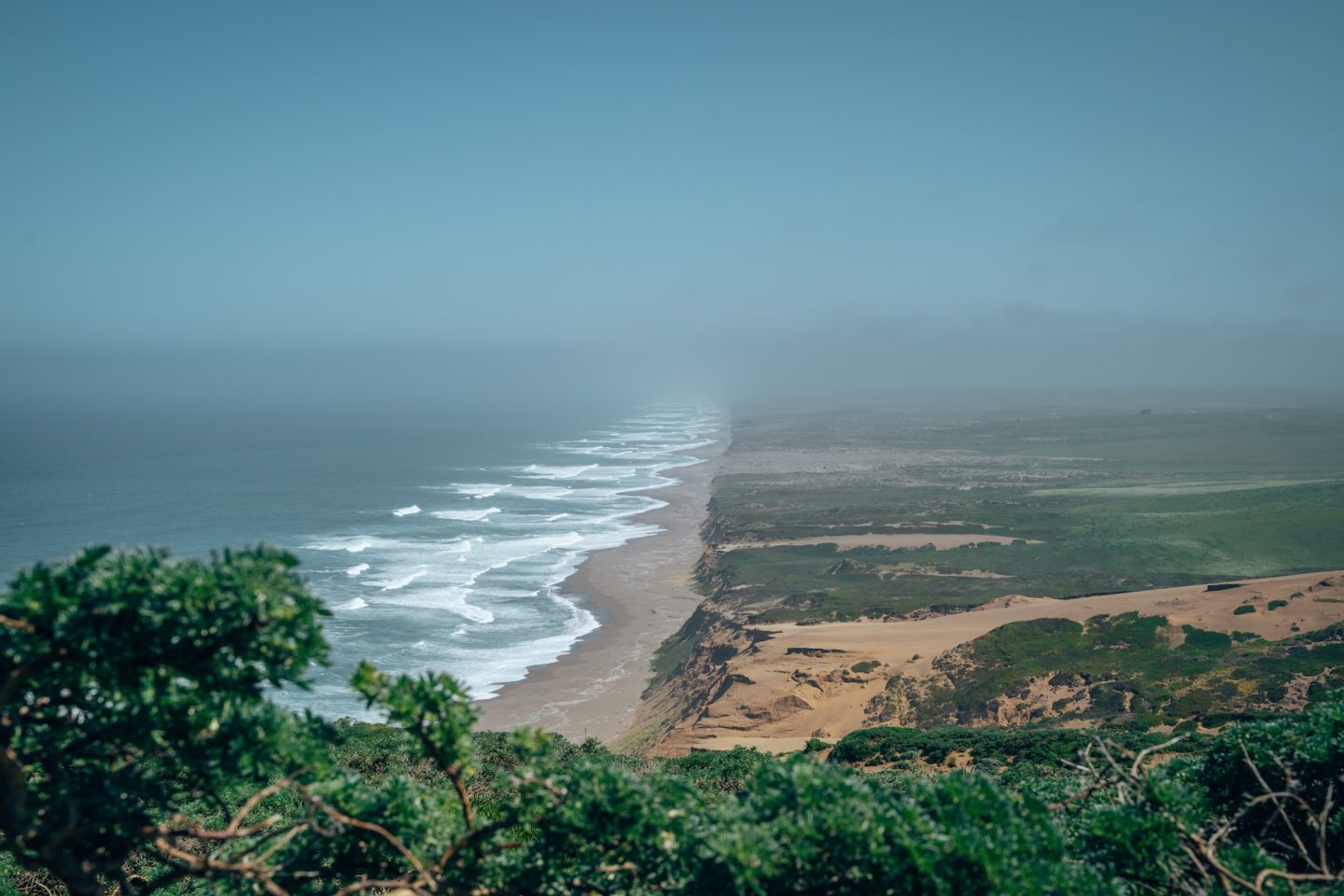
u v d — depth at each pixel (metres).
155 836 4.99
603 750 24.94
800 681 51.94
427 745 5.52
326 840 5.81
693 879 5.29
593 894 5.55
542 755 5.74
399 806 5.80
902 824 5.23
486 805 12.51
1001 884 5.00
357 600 86.06
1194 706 38.62
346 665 66.81
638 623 82.38
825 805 5.32
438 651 71.75
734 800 5.94
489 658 70.75
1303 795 7.61
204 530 122.12
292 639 4.96
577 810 5.42
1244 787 7.89
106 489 164.25
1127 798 6.86
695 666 64.75
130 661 4.73
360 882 5.54
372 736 21.11
